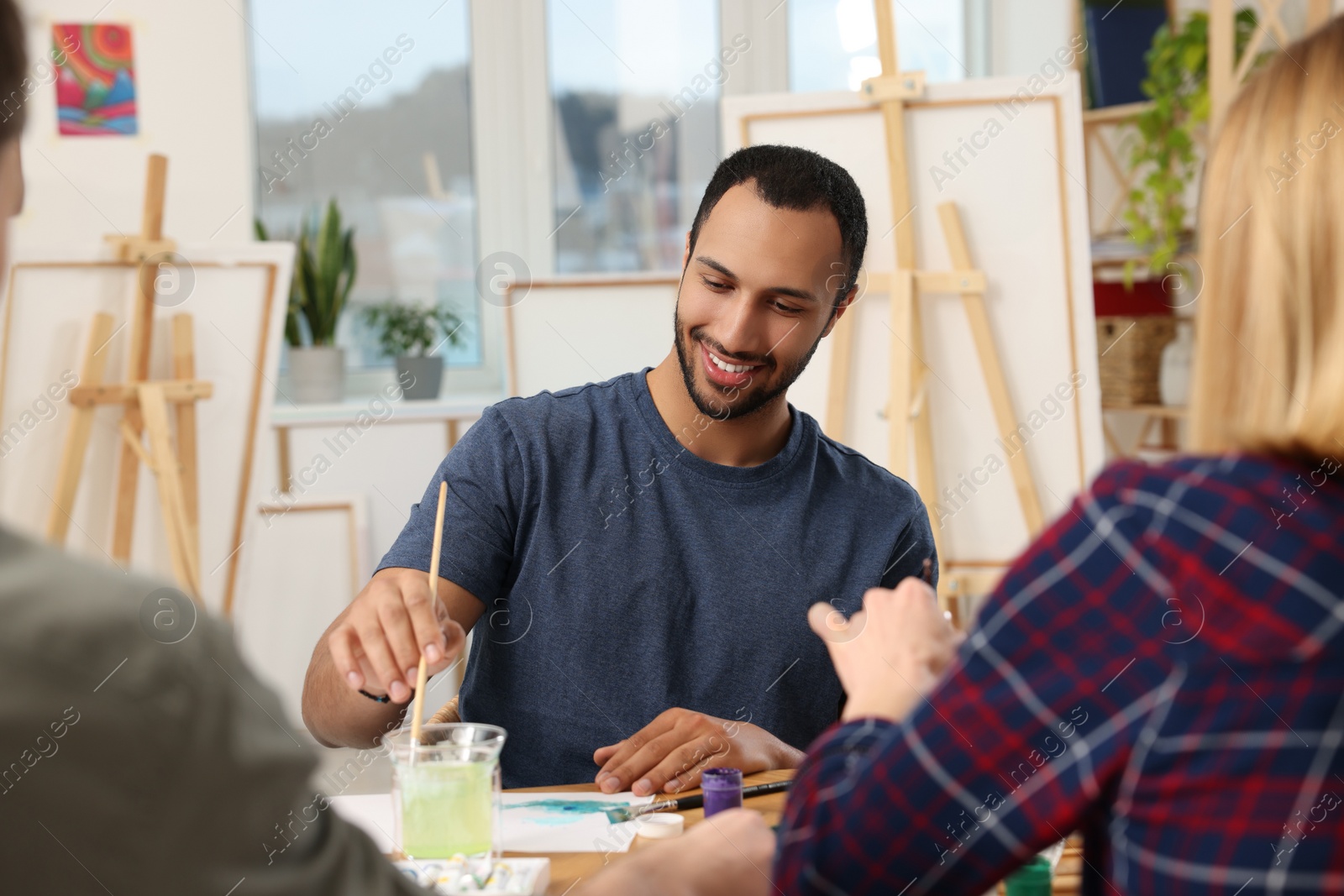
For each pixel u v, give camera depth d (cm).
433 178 308
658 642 129
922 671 66
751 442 135
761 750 115
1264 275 54
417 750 89
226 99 286
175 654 37
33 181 275
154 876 37
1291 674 50
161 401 232
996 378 228
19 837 35
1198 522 52
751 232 126
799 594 132
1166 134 276
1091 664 53
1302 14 268
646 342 261
